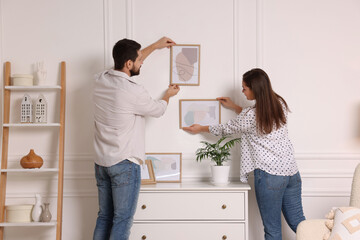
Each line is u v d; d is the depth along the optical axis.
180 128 3.53
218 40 3.56
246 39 3.57
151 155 3.51
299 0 3.58
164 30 3.57
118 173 2.85
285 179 3.03
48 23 3.60
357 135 3.54
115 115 2.84
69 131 3.57
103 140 2.91
